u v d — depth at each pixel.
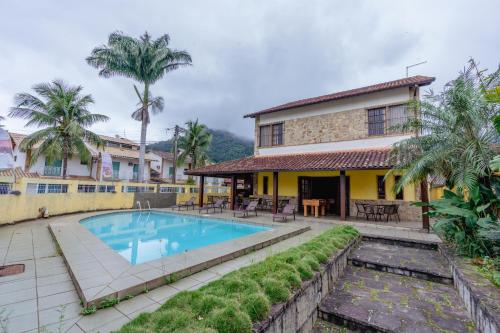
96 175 25.84
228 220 11.68
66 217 11.46
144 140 19.44
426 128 5.93
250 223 10.89
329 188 15.41
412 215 10.60
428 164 5.54
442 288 4.20
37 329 2.80
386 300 3.78
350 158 11.01
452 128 5.32
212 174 15.75
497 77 4.83
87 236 7.28
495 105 4.68
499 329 2.28
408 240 6.58
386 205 10.28
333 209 14.20
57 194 11.89
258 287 2.84
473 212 4.65
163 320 2.22
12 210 9.48
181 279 4.43
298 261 3.76
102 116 19.05
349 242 5.81
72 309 3.28
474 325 3.02
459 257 4.72
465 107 4.96
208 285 3.12
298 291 3.00
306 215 12.41
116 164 28.06
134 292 3.74
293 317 2.86
